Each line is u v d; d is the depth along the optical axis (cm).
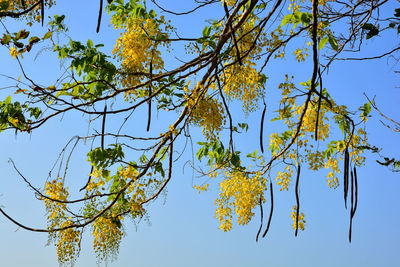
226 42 381
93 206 382
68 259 355
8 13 333
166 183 394
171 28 382
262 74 388
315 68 329
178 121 403
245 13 344
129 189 382
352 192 354
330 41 354
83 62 367
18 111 374
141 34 372
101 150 360
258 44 383
